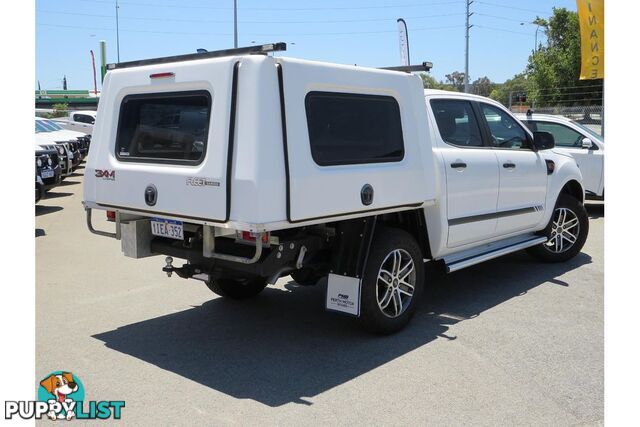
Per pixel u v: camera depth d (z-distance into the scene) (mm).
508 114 6574
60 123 23891
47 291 6273
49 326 5230
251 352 4676
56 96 61375
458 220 5562
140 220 4793
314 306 5867
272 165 3822
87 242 8695
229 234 4164
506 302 5918
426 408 3754
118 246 8438
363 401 3848
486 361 4473
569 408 3752
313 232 4582
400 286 5066
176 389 4023
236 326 5281
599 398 3879
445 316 5508
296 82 3990
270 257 4234
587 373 4246
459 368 4352
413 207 4980
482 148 5996
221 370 4336
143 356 4582
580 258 7762
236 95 3906
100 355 4598
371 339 4945
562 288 6387
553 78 41688
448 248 5586
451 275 6977
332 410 3727
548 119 11375
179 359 4527
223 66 3957
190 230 4531
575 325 5238
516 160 6344
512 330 5129
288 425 3545
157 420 3607
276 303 5961
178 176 4184
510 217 6320
